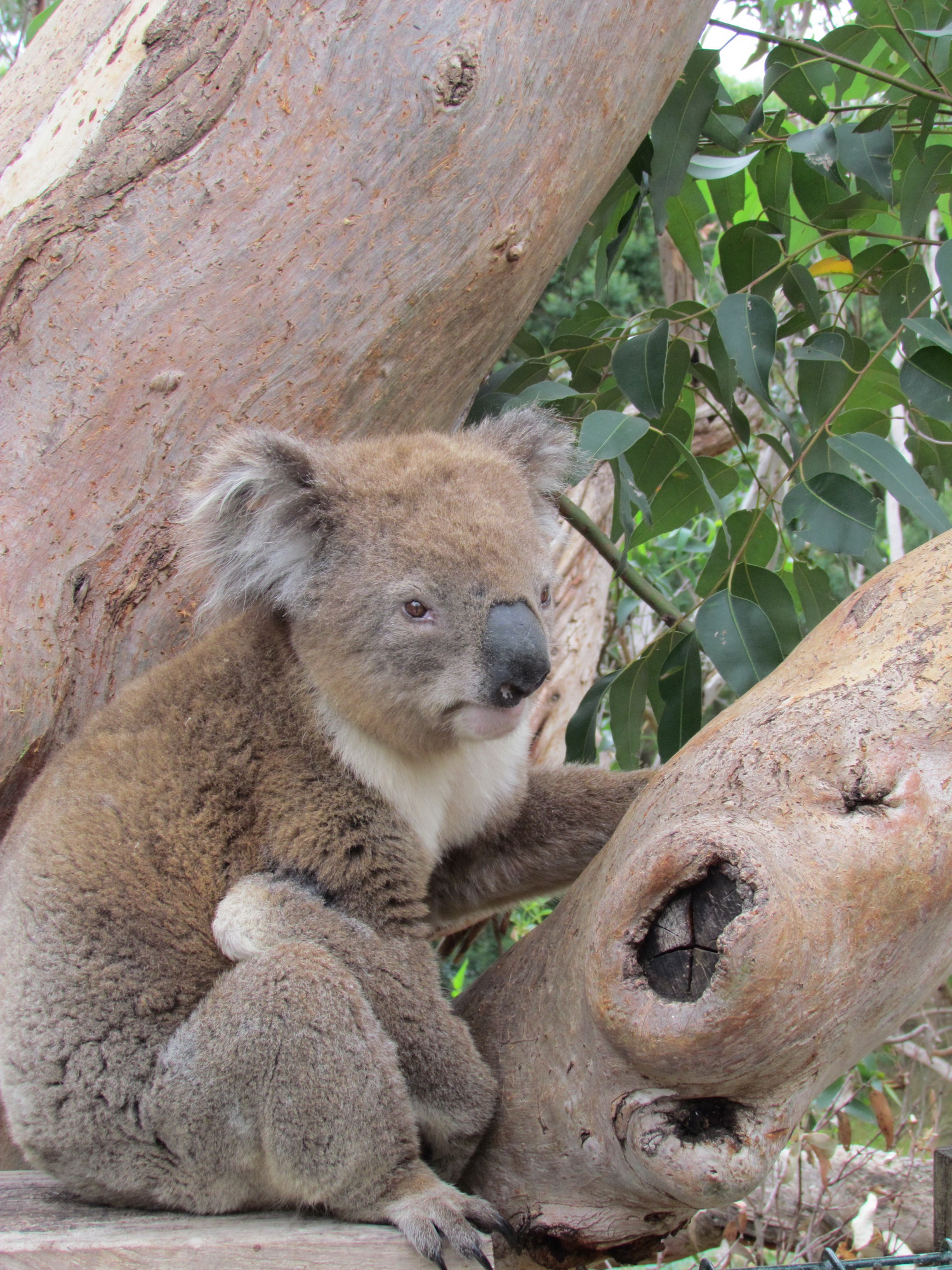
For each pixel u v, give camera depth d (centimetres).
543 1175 218
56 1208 235
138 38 281
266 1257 202
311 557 259
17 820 266
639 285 1205
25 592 275
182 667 267
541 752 506
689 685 364
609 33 298
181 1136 222
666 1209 209
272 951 221
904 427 531
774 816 186
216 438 291
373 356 302
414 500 255
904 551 757
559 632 515
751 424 605
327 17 281
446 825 279
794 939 169
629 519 345
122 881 238
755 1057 175
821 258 523
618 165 327
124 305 280
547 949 231
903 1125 459
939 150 370
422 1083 223
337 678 251
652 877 178
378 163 286
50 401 278
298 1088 210
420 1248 200
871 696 193
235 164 282
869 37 400
